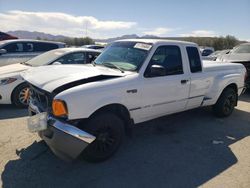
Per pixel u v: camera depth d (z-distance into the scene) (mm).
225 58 10281
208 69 5648
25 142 4566
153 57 4512
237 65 6484
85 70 4176
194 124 5797
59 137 3479
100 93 3787
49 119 3576
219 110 6148
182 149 4543
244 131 5484
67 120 3566
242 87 6578
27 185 3395
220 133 5332
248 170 3908
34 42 10352
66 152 3557
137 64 4402
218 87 5793
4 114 6074
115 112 4184
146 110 4496
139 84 4250
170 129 5461
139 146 4605
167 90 4727
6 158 4027
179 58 4988
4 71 6641
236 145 4777
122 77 4141
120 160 4094
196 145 4723
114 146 4066
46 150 4293
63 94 3525
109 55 4930
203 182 3570
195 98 5395
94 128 3793
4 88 6293
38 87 3824
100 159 3971
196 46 5371
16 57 9781
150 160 4125
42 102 4047
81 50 7730
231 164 4074
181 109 5227
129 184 3479
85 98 3639
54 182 3477
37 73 4270
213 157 4285
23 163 3902
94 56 7836
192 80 5191
